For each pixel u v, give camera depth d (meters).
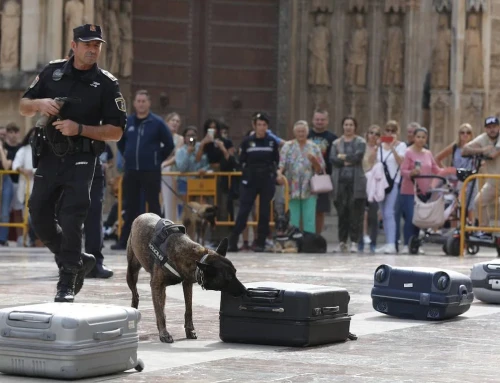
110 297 11.48
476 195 21.83
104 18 29.05
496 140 21.75
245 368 7.21
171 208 22.95
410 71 30.97
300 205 21.89
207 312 10.33
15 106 26.81
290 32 31.16
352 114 31.00
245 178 21.20
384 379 6.86
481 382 6.82
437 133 30.61
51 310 6.79
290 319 8.22
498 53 30.69
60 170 10.20
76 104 10.18
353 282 13.80
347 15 31.14
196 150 22.70
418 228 22.11
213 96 31.42
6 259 17.55
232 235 21.41
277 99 31.42
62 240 10.30
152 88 30.92
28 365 6.70
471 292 10.41
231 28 31.50
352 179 21.73
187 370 7.11
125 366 6.95
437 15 30.81
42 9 26.55
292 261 18.12
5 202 23.08
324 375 6.97
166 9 31.06
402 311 10.16
